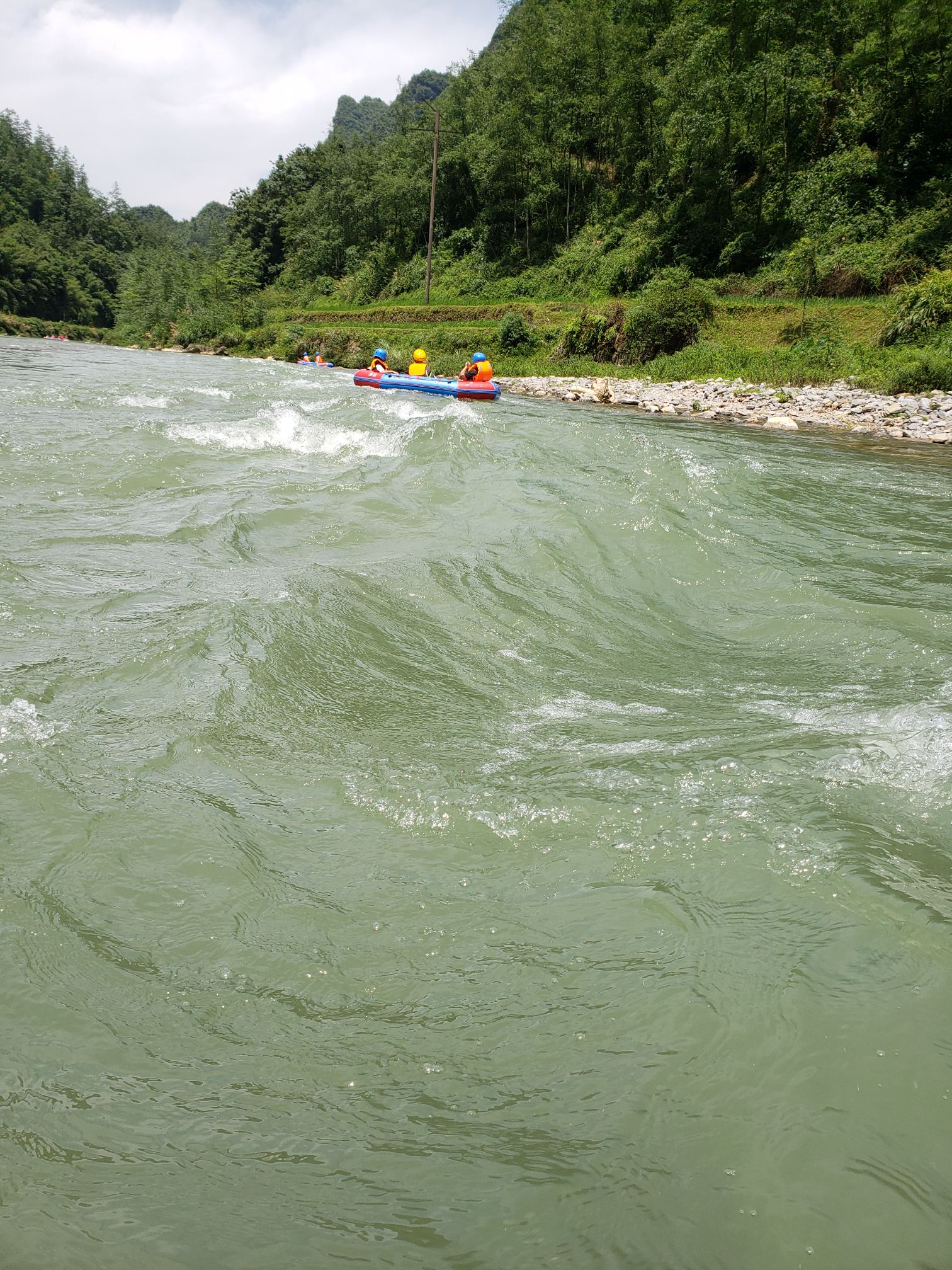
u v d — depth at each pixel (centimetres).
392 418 1187
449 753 320
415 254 6144
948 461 1356
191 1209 151
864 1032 187
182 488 727
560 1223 148
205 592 482
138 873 244
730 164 3916
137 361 3225
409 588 510
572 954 215
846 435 1719
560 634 466
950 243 2930
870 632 469
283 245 8500
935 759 310
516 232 5391
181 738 321
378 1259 142
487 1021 195
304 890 240
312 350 4647
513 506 694
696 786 291
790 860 247
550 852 257
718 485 807
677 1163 159
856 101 3741
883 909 224
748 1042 185
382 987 206
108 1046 188
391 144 6656
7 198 10938
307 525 634
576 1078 179
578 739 334
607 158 5062
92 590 475
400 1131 167
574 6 5175
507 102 5075
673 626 491
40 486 705
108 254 11131
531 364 3434
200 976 208
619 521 657
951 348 2375
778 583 553
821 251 3372
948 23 3359
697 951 213
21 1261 140
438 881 244
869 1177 155
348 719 348
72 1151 162
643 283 4038
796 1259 140
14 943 216
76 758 301
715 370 2762
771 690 393
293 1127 168
